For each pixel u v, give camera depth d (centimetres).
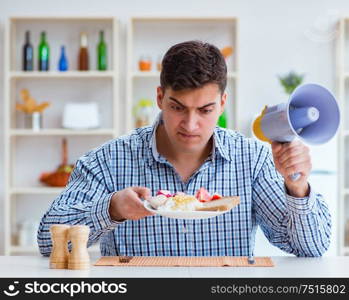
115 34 478
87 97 498
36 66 496
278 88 496
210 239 213
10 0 495
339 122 177
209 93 178
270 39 497
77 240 165
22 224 478
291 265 174
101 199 187
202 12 498
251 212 220
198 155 214
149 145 215
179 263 174
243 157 218
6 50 475
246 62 497
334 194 441
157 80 497
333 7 497
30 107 479
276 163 185
